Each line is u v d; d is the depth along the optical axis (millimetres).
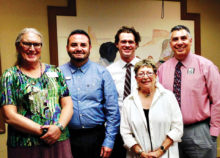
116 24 2865
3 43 2572
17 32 2605
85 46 1879
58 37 2676
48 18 2646
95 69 1942
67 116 1562
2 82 1463
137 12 2936
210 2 3238
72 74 1919
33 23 2648
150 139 1752
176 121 1769
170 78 2092
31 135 1456
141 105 1791
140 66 1810
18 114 1429
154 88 1855
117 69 2162
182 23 3090
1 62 2572
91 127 1856
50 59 2668
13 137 1467
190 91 1984
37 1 2654
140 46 2951
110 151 1835
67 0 2725
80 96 1845
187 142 2014
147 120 1771
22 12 2615
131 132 1814
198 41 3145
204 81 1999
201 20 3217
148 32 2977
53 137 1455
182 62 2072
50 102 1520
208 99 2025
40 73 1559
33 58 1508
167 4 3029
